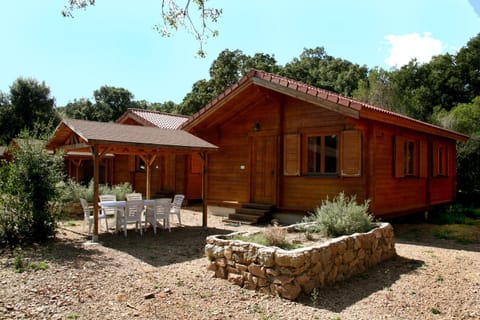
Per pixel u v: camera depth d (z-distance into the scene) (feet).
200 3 17.84
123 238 28.89
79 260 21.27
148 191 38.45
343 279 17.78
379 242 21.34
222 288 16.51
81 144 29.50
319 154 35.29
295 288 15.07
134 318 13.17
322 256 16.56
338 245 17.71
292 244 19.10
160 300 14.98
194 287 16.62
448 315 13.87
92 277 17.94
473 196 57.62
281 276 15.38
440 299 15.43
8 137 96.22
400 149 35.40
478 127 68.39
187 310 13.97
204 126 43.93
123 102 150.71
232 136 42.83
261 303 14.73
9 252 22.94
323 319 13.20
